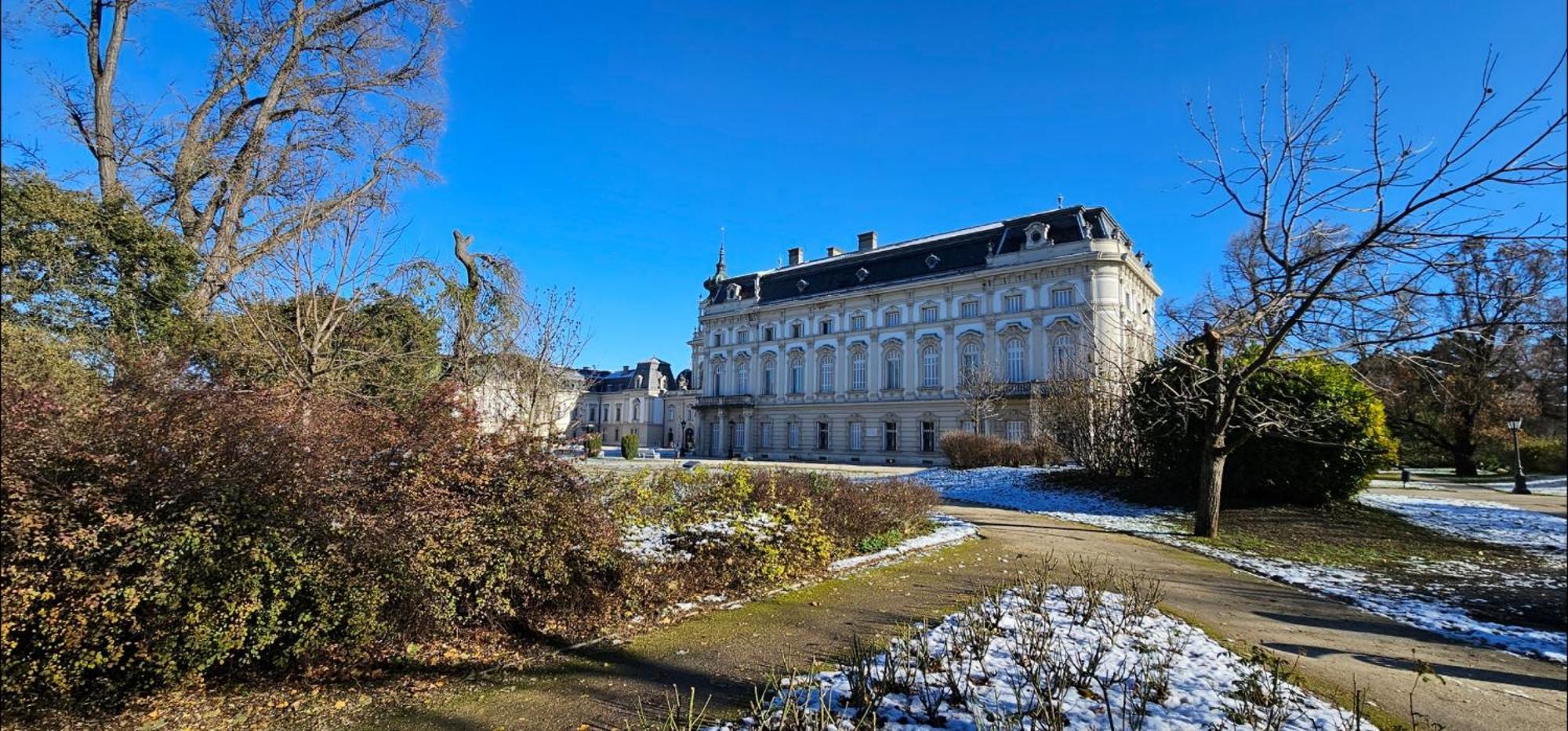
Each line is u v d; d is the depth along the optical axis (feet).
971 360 154.30
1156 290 159.33
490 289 52.24
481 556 17.37
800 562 27.02
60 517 12.41
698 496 28.19
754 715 13.08
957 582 27.02
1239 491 52.11
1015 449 92.99
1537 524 49.52
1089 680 14.66
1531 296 27.76
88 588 12.52
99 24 38.91
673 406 273.75
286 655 15.10
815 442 179.63
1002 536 41.60
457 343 48.19
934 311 162.50
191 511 13.55
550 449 21.11
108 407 13.88
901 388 165.37
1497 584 31.04
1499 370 95.14
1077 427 71.67
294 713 13.88
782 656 17.58
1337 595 28.25
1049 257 143.54
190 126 41.32
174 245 29.17
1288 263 31.58
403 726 13.38
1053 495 64.54
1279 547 39.50
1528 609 26.45
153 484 13.48
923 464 157.38
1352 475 47.73
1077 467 76.59
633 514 25.29
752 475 32.99
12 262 21.09
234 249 40.14
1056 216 148.05
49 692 13.19
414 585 16.03
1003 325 148.77
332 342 38.65
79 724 13.00
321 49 47.06
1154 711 13.35
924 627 18.22
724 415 197.57
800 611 22.24
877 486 39.09
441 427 18.63
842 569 29.07
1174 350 45.57
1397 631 22.74
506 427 20.79
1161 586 27.94
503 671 16.53
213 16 43.29
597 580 20.86
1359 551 38.60
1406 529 44.70
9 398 12.78
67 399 13.79
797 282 192.54
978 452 95.86
